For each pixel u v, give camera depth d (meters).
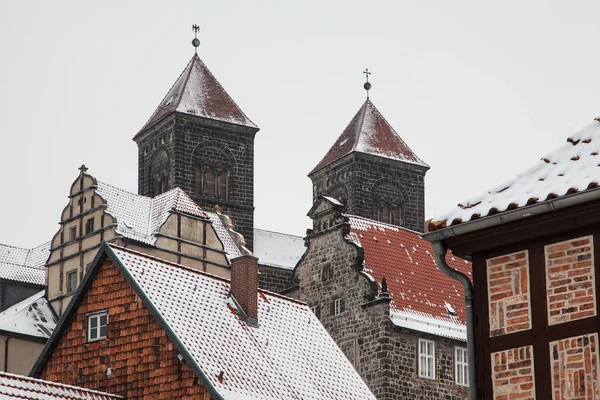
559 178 40.97
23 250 141.50
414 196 165.50
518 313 40.81
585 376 39.06
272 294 83.38
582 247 39.94
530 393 39.97
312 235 120.88
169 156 155.25
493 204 41.69
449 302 117.25
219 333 74.50
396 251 119.81
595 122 42.53
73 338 76.12
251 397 70.19
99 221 115.25
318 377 78.06
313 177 169.50
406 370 110.56
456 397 112.75
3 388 63.97
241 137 158.25
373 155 163.38
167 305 73.56
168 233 115.56
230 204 155.12
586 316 39.44
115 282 75.12
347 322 114.44
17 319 111.69
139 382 72.31
